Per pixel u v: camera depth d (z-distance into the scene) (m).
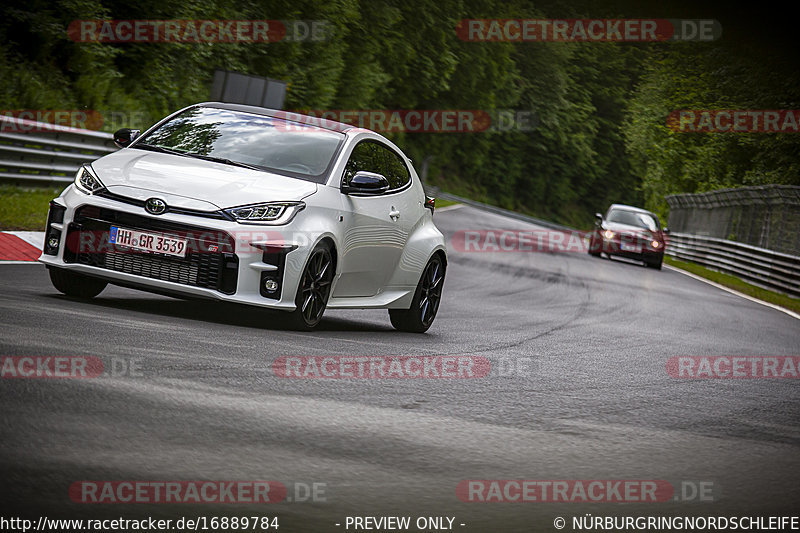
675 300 64.88
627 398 24.00
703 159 195.62
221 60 128.25
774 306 72.38
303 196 27.78
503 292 55.34
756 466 17.92
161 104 108.19
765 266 97.12
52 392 16.80
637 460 17.47
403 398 20.66
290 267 26.88
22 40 91.25
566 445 18.08
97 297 29.95
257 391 19.25
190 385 18.84
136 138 30.56
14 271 34.19
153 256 26.34
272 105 114.44
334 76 171.88
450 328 36.19
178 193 26.66
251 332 26.58
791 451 19.62
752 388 28.23
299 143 30.34
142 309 28.31
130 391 17.66
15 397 16.19
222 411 17.25
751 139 191.00
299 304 27.53
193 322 26.95
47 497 12.12
